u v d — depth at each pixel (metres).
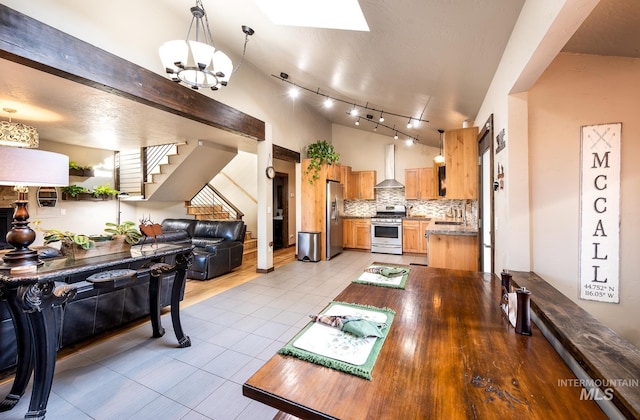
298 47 3.13
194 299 3.59
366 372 0.82
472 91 2.81
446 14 1.72
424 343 0.99
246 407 1.72
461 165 3.25
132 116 3.50
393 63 2.67
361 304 1.36
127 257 2.03
